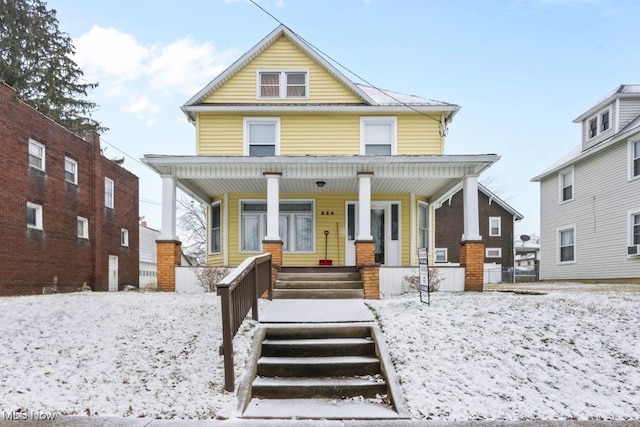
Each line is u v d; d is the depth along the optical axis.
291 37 13.47
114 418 3.89
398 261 13.16
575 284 16.64
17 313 6.73
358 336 5.77
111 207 20.31
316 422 3.89
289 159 10.39
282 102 13.41
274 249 10.26
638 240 15.43
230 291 4.48
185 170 10.59
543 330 5.60
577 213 18.95
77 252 17.08
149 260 28.25
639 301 7.09
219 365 4.87
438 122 13.11
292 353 5.36
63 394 4.31
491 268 28.19
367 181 10.53
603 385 4.40
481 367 4.71
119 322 6.22
